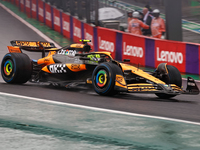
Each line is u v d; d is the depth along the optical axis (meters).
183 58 34.94
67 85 23.58
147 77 21.11
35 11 74.06
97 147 10.52
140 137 11.73
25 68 24.95
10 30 62.72
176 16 38.59
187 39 46.97
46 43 28.50
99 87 21.09
